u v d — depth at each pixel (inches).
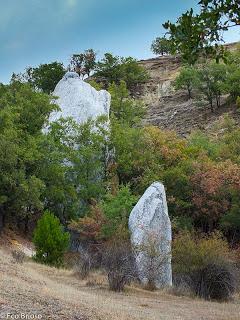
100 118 1679.4
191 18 309.1
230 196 1576.0
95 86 2780.5
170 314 620.7
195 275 937.5
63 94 1911.9
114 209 1197.7
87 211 1407.5
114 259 914.1
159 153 1732.3
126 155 1649.9
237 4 294.4
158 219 1044.5
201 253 954.1
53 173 1448.1
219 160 1875.0
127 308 595.5
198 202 1546.5
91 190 1496.1
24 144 1422.2
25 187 1269.7
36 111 1571.1
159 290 895.7
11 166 1291.8
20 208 1333.7
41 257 997.2
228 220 1502.2
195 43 313.0
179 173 1603.1
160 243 970.7
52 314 426.6
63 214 1471.5
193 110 2844.5
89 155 1524.4
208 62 2893.7
